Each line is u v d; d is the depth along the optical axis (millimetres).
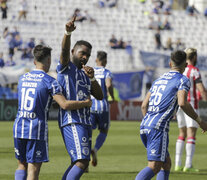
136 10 102250
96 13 99438
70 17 96688
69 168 16844
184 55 18094
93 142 43094
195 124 26922
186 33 102312
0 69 82750
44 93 16125
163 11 103812
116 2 102125
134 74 81875
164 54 93375
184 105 16953
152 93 18031
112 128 58656
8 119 69000
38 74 16438
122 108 74688
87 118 16766
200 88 26594
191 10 105562
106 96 28016
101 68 28234
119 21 99688
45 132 16203
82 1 99938
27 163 16875
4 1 91438
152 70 83000
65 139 16547
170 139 47125
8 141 41094
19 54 86250
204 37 103062
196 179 23984
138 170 26750
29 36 90438
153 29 100125
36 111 16094
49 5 96812
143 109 18656
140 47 95688
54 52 88500
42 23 93625
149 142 17469
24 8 93625
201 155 35375
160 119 17375
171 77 17766
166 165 18312
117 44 94125
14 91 77000
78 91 16734
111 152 35594
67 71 16750
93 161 25891
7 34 87688
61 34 93312
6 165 27516
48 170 25938
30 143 16078
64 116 16562
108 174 25062
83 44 17094
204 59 96000
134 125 64188
